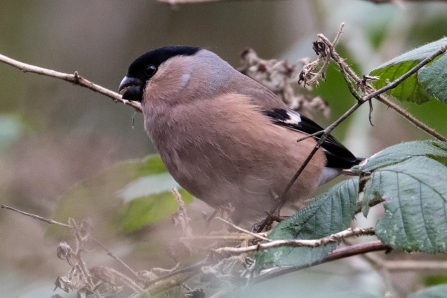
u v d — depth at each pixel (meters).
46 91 13.50
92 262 7.84
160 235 8.08
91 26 16.17
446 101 5.89
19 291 7.91
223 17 16.22
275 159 8.23
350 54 11.82
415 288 8.99
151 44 16.14
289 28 15.74
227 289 5.99
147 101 9.08
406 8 12.01
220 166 8.26
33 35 15.96
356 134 11.20
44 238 8.34
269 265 5.56
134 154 12.45
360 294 6.66
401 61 6.38
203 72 8.90
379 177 5.57
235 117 8.25
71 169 10.18
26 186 10.00
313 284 8.05
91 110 13.31
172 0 10.27
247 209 8.45
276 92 9.79
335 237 5.52
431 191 5.30
